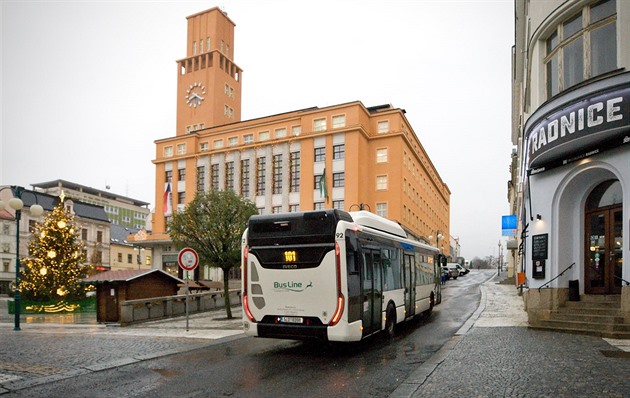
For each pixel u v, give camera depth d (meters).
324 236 9.53
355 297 9.66
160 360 9.42
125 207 111.06
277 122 53.94
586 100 11.35
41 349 10.67
